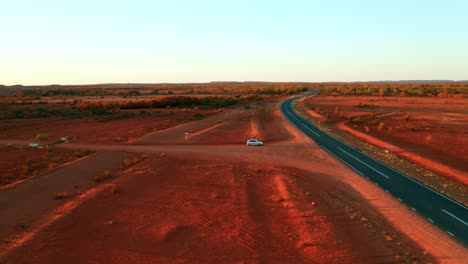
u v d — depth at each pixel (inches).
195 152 2044.8
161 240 923.4
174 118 3710.6
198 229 997.8
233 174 1572.3
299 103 5472.4
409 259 859.4
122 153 1991.9
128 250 864.3
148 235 949.8
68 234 938.7
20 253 829.2
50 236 922.1
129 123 3356.3
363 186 1432.1
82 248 866.8
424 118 3432.6
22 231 947.3
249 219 1070.4
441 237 986.7
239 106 5123.0
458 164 1678.2
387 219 1109.7
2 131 2967.5
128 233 958.4
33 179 1430.9
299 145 2269.9
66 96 7815.0
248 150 2112.5
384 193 1346.0
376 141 2326.5
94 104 4852.4
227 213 1115.9
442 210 1178.0
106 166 1679.4
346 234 984.9
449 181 1487.5
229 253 861.8
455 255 888.9
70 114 4065.0
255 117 3686.0
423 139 2351.1
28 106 4781.0
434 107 4505.4
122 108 4859.7
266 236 959.0
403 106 4667.8
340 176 1579.7
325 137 2573.8
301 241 930.1
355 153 2037.4
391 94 6983.3
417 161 1817.2
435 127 2861.7
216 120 3506.4
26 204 1145.4
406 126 2837.1
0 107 4520.2
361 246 915.4
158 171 1603.1
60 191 1285.7
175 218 1070.4
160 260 821.2
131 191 1307.8
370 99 5989.2
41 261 798.5
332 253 871.1
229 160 1851.6
